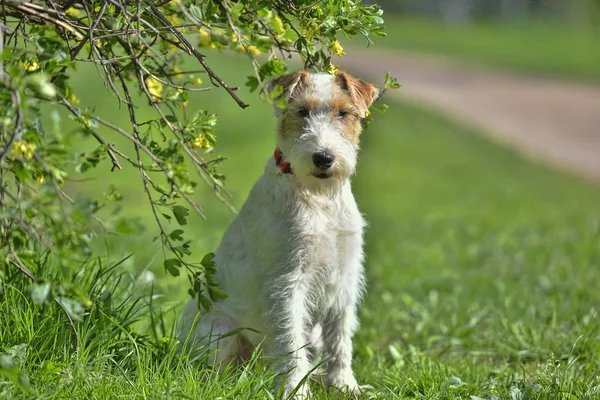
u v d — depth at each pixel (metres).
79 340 4.51
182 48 4.59
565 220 15.16
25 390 3.70
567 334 6.68
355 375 5.83
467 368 5.81
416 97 31.38
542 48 46.19
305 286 5.20
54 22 4.23
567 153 23.88
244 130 21.44
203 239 11.23
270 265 5.15
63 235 3.49
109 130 18.23
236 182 16.78
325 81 5.36
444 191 19.39
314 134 5.07
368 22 4.64
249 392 4.39
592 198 18.53
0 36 3.62
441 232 14.32
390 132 25.89
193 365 4.80
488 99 31.78
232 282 5.34
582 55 43.53
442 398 4.99
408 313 8.06
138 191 14.87
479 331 7.17
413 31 53.78
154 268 8.93
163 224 11.95
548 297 8.47
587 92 33.66
